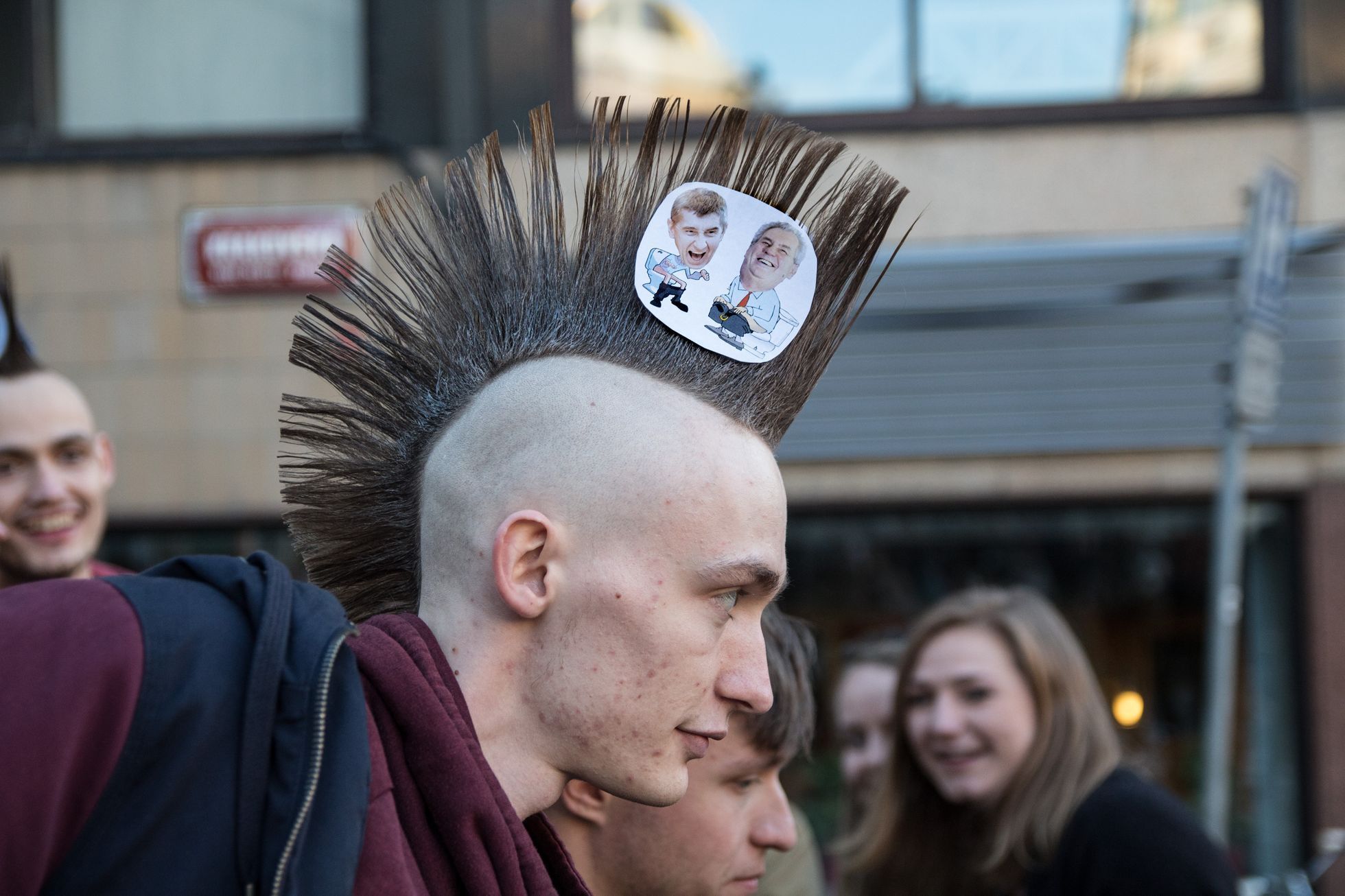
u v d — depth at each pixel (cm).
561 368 119
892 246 580
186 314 585
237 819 95
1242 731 573
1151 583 577
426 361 127
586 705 113
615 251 126
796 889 249
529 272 128
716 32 606
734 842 170
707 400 119
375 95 589
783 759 176
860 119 597
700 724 117
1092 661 577
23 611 97
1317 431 560
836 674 573
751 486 117
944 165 588
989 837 262
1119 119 585
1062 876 241
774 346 124
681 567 114
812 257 128
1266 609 576
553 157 133
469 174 134
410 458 126
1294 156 579
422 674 111
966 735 262
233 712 96
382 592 131
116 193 588
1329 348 561
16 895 91
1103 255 572
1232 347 364
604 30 600
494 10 588
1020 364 569
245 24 612
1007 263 575
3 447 272
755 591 119
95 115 611
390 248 133
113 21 613
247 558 108
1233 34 592
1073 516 581
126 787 93
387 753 107
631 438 115
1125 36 595
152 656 96
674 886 167
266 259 582
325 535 129
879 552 582
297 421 131
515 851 109
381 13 591
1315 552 564
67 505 279
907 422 571
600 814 166
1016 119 588
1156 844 232
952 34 600
